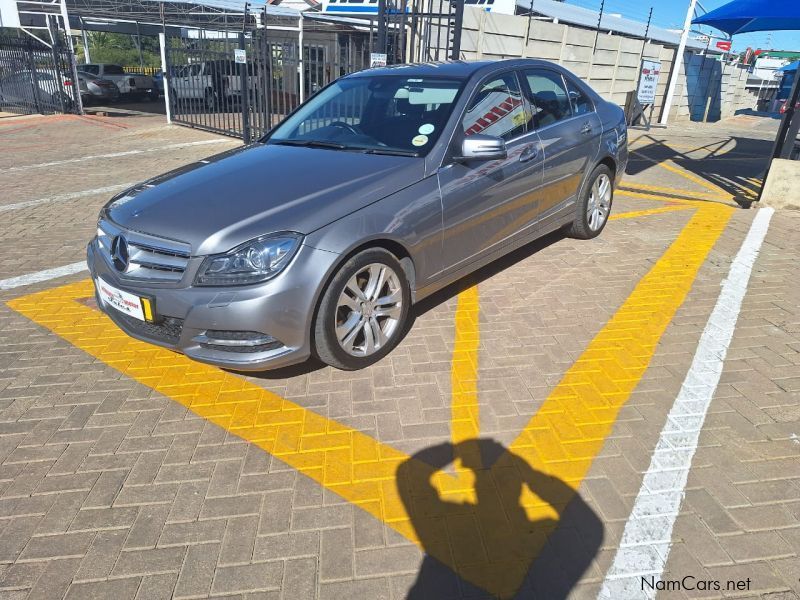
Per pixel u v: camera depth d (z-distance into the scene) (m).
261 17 14.59
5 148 11.71
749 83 39.16
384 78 4.45
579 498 2.47
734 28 9.02
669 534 2.28
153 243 3.04
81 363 3.59
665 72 19.61
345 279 3.10
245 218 3.01
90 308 4.38
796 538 2.24
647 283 4.63
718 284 4.60
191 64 13.95
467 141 3.59
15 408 3.14
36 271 5.13
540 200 4.56
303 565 2.19
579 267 4.98
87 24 22.88
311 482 2.60
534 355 3.59
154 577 2.15
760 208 7.01
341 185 3.27
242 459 2.75
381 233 3.20
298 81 11.92
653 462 2.66
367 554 2.23
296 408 3.12
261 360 2.97
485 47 12.17
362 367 3.41
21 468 2.70
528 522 2.36
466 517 2.39
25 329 4.03
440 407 3.11
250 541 2.29
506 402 3.13
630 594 2.04
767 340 3.71
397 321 3.50
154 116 18.17
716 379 3.29
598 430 2.89
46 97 17.92
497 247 4.22
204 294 2.89
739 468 2.61
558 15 15.73
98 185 8.51
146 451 2.81
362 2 13.94
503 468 2.65
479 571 2.15
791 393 3.15
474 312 4.17
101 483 2.61
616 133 5.48
